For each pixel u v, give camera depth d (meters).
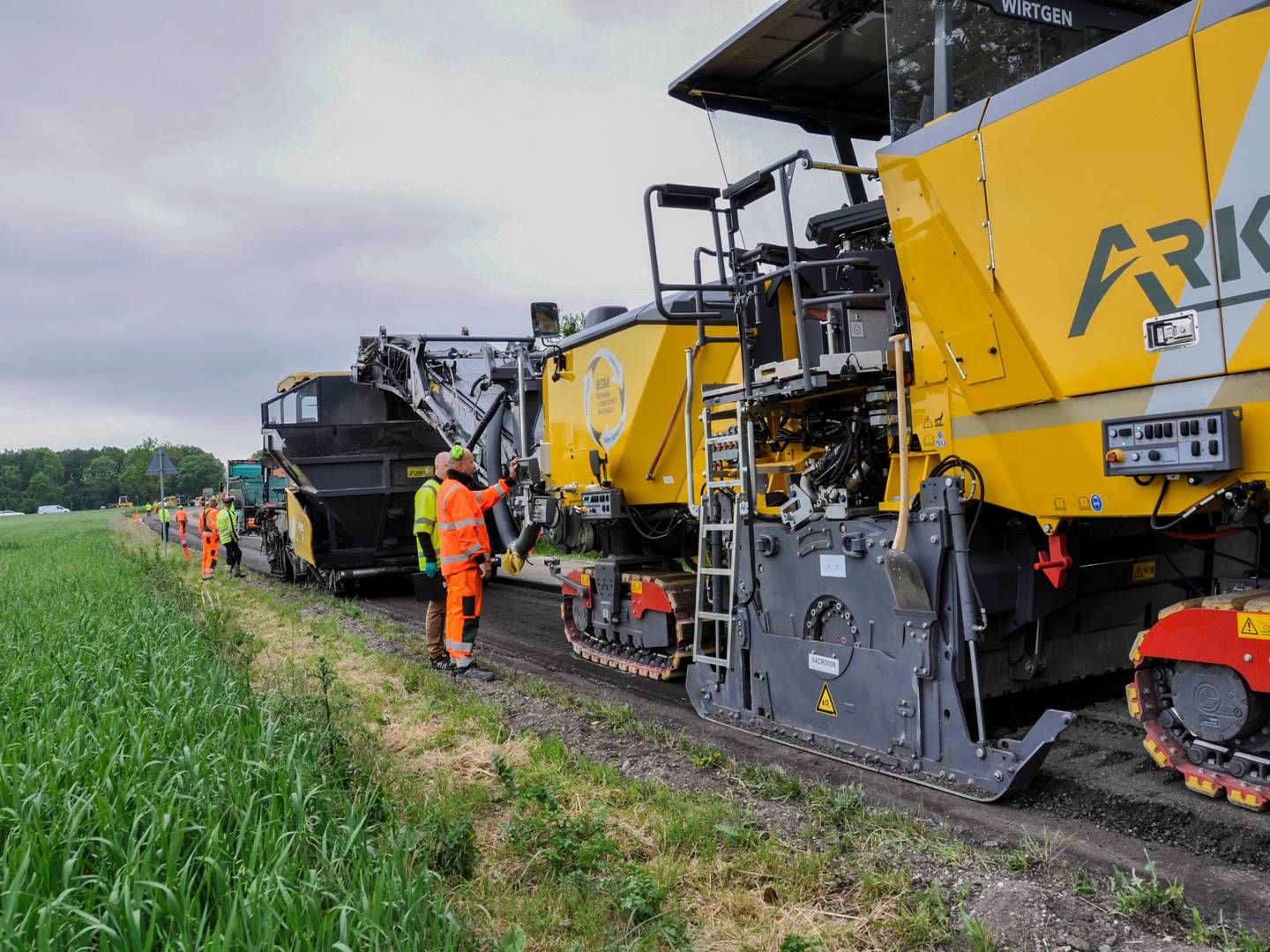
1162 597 5.53
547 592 13.76
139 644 7.27
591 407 8.59
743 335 5.72
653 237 5.89
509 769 4.86
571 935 3.35
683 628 7.42
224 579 17.42
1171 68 3.44
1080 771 4.57
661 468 7.83
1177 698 4.02
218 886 3.01
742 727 5.90
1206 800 4.06
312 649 9.38
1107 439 3.72
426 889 3.27
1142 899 3.30
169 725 4.62
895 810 4.29
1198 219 3.37
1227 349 3.31
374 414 14.21
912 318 4.68
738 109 6.04
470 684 7.63
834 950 3.22
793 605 5.52
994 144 4.12
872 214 5.18
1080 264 3.79
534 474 9.62
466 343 13.22
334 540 13.70
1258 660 3.61
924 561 4.64
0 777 3.68
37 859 3.07
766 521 5.88
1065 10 4.44
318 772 4.44
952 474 4.56
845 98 6.20
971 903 3.45
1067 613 5.11
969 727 5.06
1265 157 3.16
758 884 3.74
